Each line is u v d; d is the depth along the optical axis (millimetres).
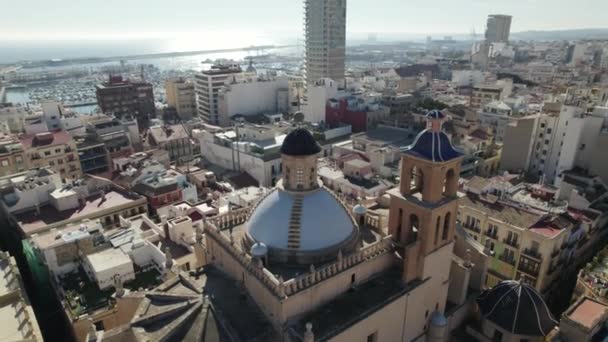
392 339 39156
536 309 41719
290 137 38844
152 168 92812
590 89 135000
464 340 44500
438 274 42000
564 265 65312
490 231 65688
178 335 31844
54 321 57531
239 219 45594
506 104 137125
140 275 56688
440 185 38625
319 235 37125
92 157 112500
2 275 51062
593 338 41344
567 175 84812
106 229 74812
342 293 37812
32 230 66875
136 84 188625
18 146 97188
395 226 41750
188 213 71938
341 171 97438
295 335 32594
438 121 37938
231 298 37188
